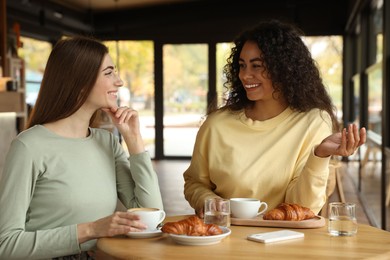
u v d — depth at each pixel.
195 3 12.31
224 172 2.38
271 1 11.92
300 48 2.42
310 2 11.69
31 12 10.22
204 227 1.88
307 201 2.20
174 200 7.12
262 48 2.38
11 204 2.04
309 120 2.40
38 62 10.80
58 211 2.13
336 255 1.71
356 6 8.30
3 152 6.89
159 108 12.59
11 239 1.99
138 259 1.69
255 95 2.42
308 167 2.16
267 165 2.36
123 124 2.29
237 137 2.41
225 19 12.20
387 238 1.92
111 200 2.24
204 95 12.46
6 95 7.05
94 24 12.66
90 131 2.32
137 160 2.31
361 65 8.54
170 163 11.75
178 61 12.51
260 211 2.35
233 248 1.79
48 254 1.98
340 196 5.30
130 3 12.04
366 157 7.25
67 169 2.14
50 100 2.18
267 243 1.85
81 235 1.97
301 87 2.41
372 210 6.39
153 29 12.50
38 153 2.11
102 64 2.19
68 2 11.64
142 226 1.93
